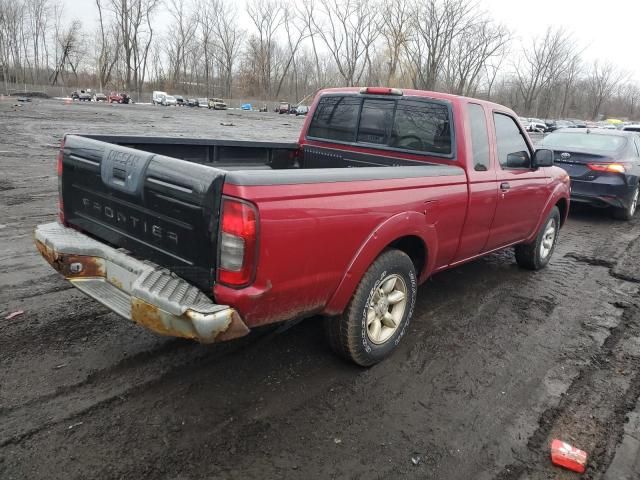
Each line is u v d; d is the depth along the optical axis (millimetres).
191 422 2938
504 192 4723
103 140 3830
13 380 3197
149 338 3816
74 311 4195
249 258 2580
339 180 3033
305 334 4074
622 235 8578
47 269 5102
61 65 93562
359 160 4887
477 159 4363
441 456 2820
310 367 3613
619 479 2729
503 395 3457
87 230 3523
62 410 2949
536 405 3361
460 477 2678
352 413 3139
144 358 3555
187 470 2580
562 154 9648
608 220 9883
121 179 3082
